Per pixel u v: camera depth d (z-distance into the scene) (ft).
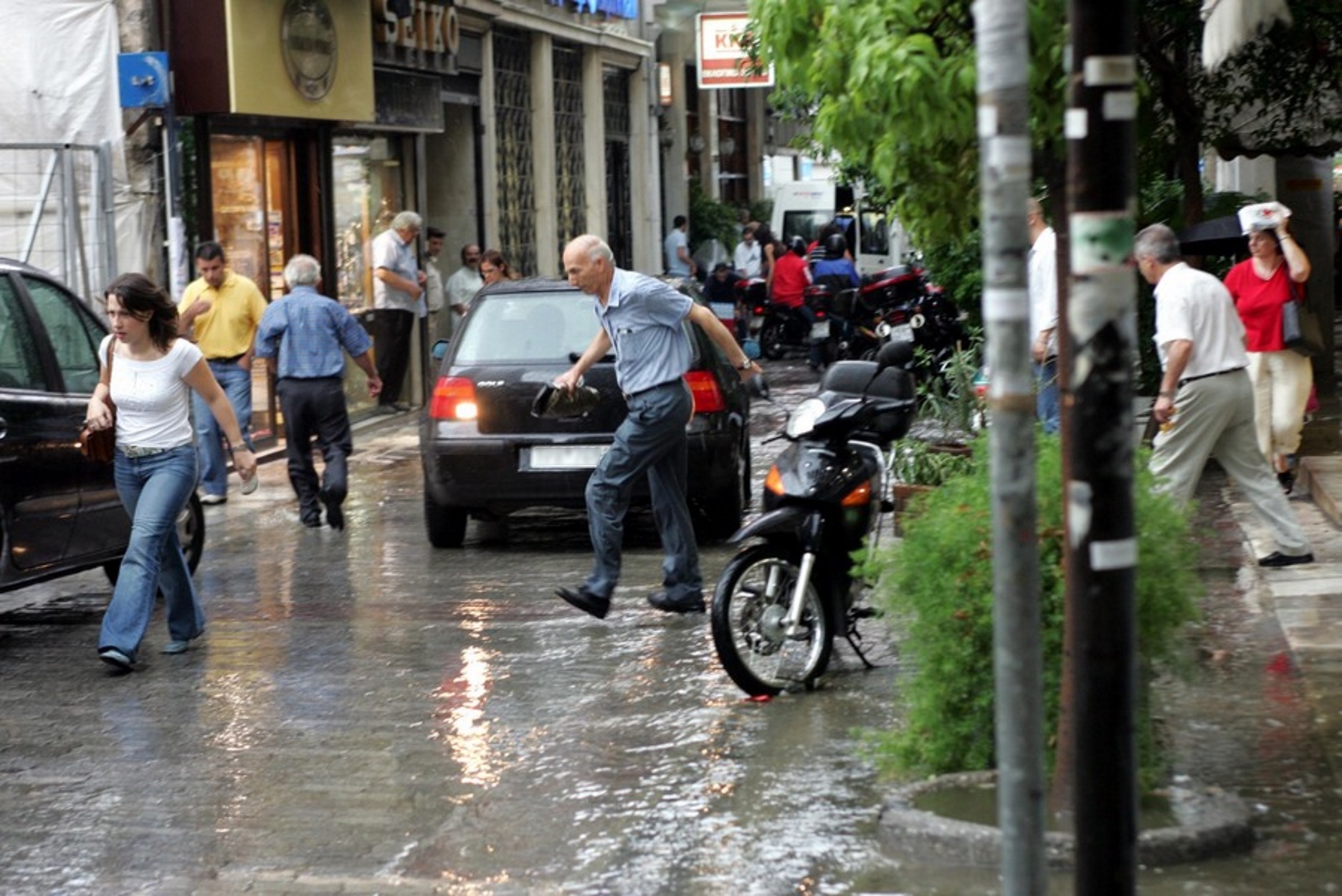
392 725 36.14
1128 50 20.13
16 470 44.09
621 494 44.19
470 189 119.34
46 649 44.60
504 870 27.32
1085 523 20.72
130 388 42.19
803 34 28.99
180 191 75.97
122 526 48.60
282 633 45.52
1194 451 45.68
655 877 26.71
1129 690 20.85
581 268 43.73
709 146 181.98
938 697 29.60
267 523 64.69
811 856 27.27
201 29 78.59
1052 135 26.84
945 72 26.68
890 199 31.37
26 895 26.89
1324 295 80.12
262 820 30.22
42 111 73.46
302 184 91.71
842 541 37.65
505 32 126.00
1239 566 47.52
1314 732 32.30
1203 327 45.14
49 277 47.67
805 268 133.59
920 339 99.40
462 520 57.77
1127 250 20.33
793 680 37.81
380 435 92.89
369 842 28.91
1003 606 19.10
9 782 32.78
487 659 41.81
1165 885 25.02
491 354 56.49
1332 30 67.31
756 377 43.88
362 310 98.89
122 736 35.88
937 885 25.71
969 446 54.24
